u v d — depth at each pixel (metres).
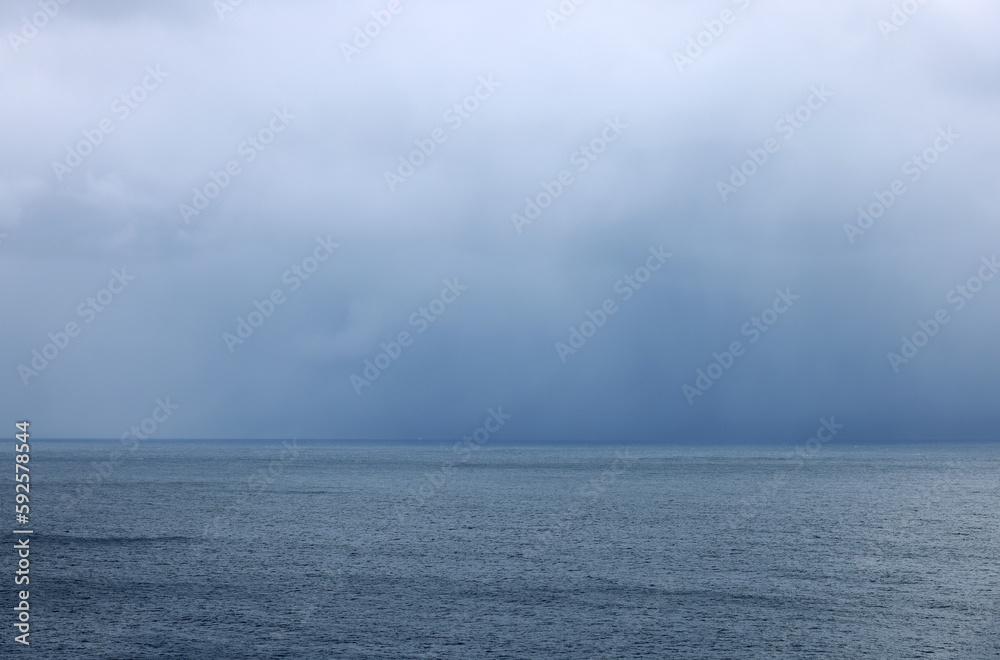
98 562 51.22
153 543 59.34
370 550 56.44
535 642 33.50
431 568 49.47
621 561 52.06
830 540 61.41
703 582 45.25
